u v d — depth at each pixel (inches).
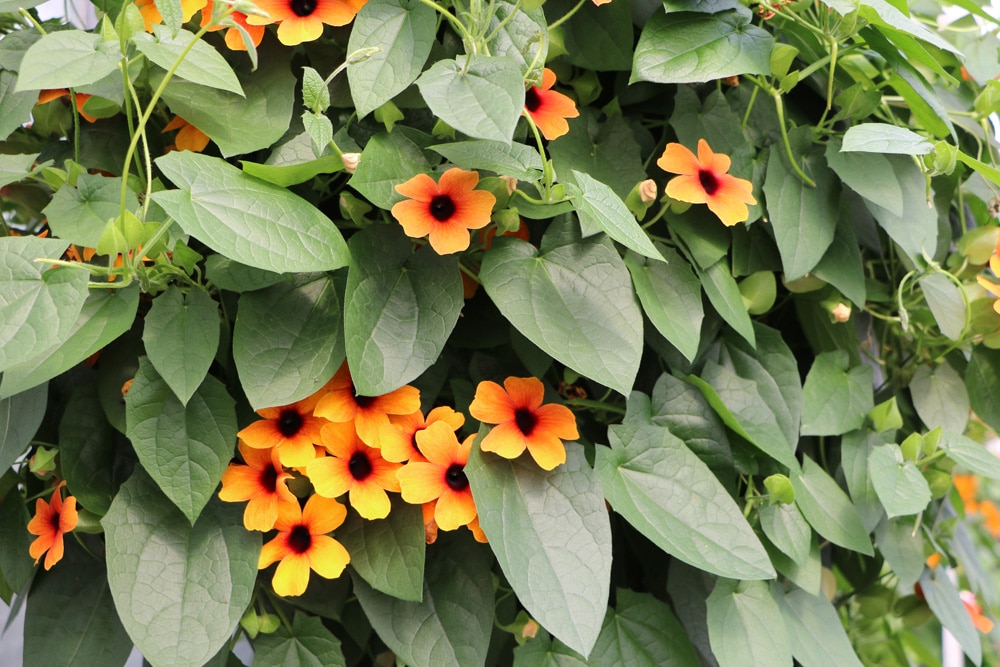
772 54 28.5
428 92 24.8
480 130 24.4
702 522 27.5
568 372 29.1
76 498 27.5
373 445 26.5
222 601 26.3
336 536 27.0
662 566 30.2
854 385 30.3
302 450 26.5
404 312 26.4
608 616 28.4
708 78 27.2
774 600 29.1
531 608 25.6
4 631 29.5
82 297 24.4
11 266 24.3
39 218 30.6
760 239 29.6
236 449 27.4
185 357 25.7
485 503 26.1
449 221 26.0
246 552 26.6
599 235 27.1
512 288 26.5
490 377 28.3
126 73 25.3
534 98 27.4
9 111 27.4
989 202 32.2
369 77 26.1
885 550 30.6
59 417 28.6
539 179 26.1
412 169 26.8
